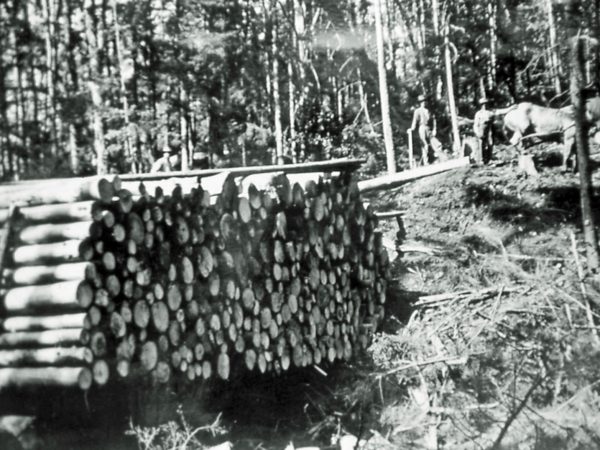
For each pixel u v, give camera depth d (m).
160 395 9.02
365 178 25.19
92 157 29.44
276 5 34.16
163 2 29.66
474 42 30.92
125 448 8.55
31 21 30.34
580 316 9.28
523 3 27.45
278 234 10.45
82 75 30.08
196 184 9.84
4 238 8.34
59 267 8.11
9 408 8.45
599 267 11.48
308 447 8.88
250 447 9.23
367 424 9.16
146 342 8.59
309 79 34.91
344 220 11.84
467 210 18.03
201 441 9.22
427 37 33.91
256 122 31.20
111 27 30.52
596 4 14.35
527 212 17.61
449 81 26.95
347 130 29.11
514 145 20.81
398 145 29.81
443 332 9.73
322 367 11.37
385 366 10.36
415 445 8.30
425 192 19.14
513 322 9.27
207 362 9.38
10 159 27.34
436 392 8.70
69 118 28.84
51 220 8.40
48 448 8.16
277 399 10.60
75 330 7.94
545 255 14.59
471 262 13.20
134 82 29.92
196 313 9.21
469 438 8.00
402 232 16.06
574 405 8.29
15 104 28.98
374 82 33.97
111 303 8.24
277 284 10.45
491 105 29.12
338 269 11.62
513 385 8.48
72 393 8.32
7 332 8.22
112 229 8.35
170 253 9.01
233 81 29.38
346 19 35.66
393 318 12.36
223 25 29.42
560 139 21.94
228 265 9.69
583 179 13.54
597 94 19.70
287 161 28.14
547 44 20.48
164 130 28.44
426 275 13.80
